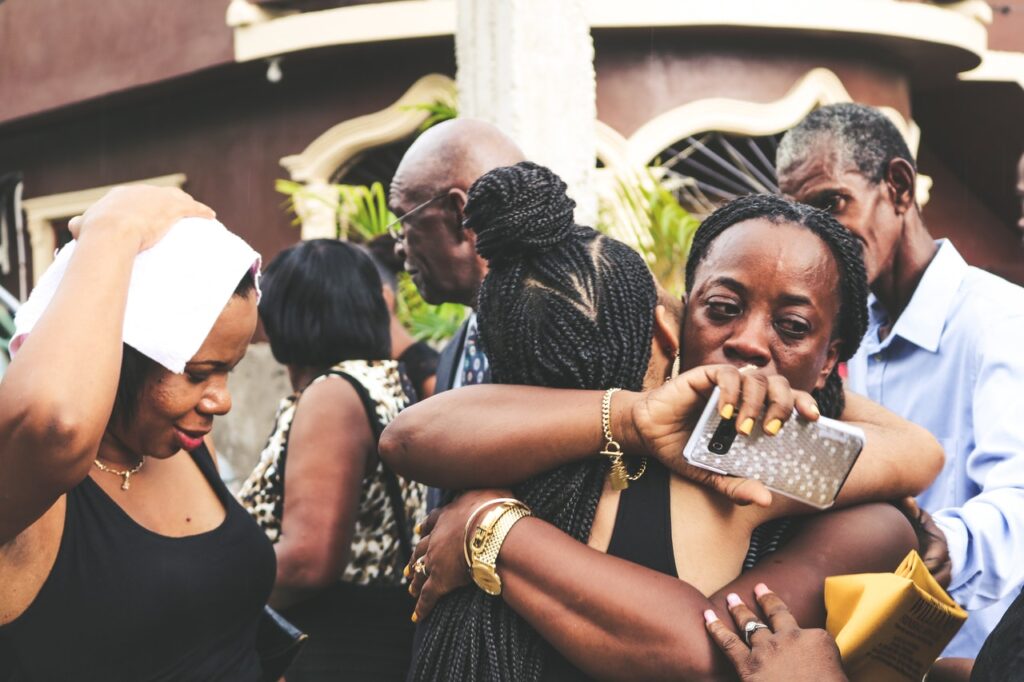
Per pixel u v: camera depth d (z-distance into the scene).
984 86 10.69
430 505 2.50
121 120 10.17
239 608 1.83
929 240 2.64
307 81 9.02
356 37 8.29
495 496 1.51
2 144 11.13
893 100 9.27
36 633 1.59
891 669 1.43
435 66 8.55
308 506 2.49
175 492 1.80
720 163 9.08
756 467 1.40
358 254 2.77
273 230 9.25
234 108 9.42
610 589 1.40
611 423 1.44
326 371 2.65
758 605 1.41
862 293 1.53
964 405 2.46
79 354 1.44
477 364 2.53
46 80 10.20
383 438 1.60
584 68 3.82
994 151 11.16
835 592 1.41
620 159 8.34
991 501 2.03
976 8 9.20
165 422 1.66
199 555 1.76
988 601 2.00
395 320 3.70
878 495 1.56
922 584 1.44
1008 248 11.46
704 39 8.45
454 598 1.53
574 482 1.49
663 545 1.46
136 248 1.57
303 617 2.58
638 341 1.54
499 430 1.49
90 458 1.45
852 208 2.56
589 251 1.56
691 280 1.60
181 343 1.58
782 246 1.47
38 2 10.23
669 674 1.37
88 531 1.65
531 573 1.43
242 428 7.03
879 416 1.70
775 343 1.47
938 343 2.52
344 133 8.84
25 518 1.47
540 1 3.74
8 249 11.34
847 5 8.40
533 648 1.47
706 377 1.39
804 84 8.66
